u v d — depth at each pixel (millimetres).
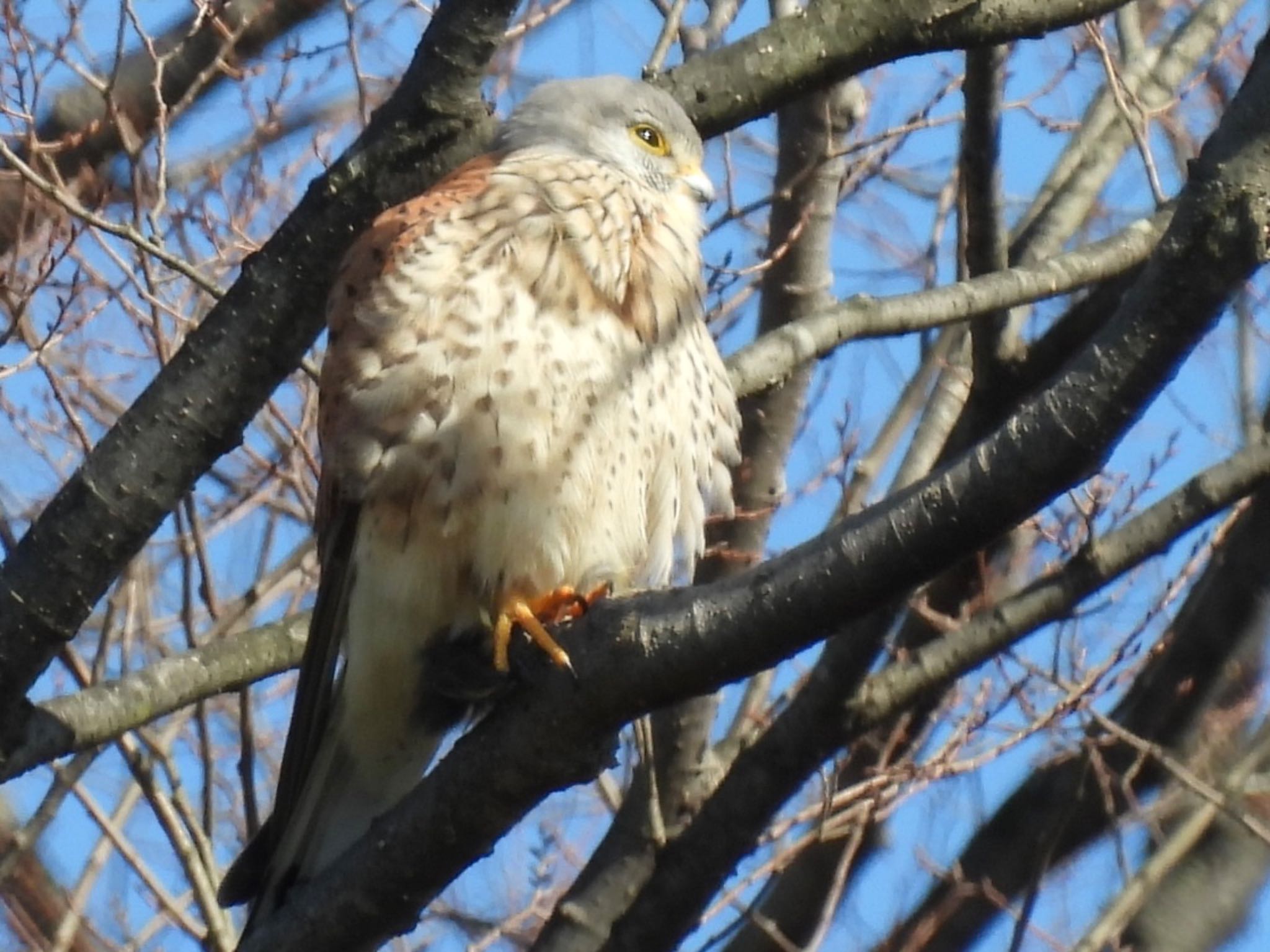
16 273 10914
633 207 9227
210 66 11727
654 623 6637
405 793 8938
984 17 9008
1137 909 9969
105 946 11711
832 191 11891
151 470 7816
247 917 8336
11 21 10969
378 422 8508
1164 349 5773
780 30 9047
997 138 9859
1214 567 11117
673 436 9148
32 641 7836
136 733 10102
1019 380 9688
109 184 11023
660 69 10344
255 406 7930
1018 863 10922
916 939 10789
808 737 9086
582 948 10062
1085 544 9039
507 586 8656
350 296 8656
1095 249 10109
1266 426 11984
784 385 11234
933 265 13094
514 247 8688
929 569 6156
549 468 8570
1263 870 10789
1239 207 5688
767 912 11039
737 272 11242
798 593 6297
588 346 8695
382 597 8688
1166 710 11023
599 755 6977
